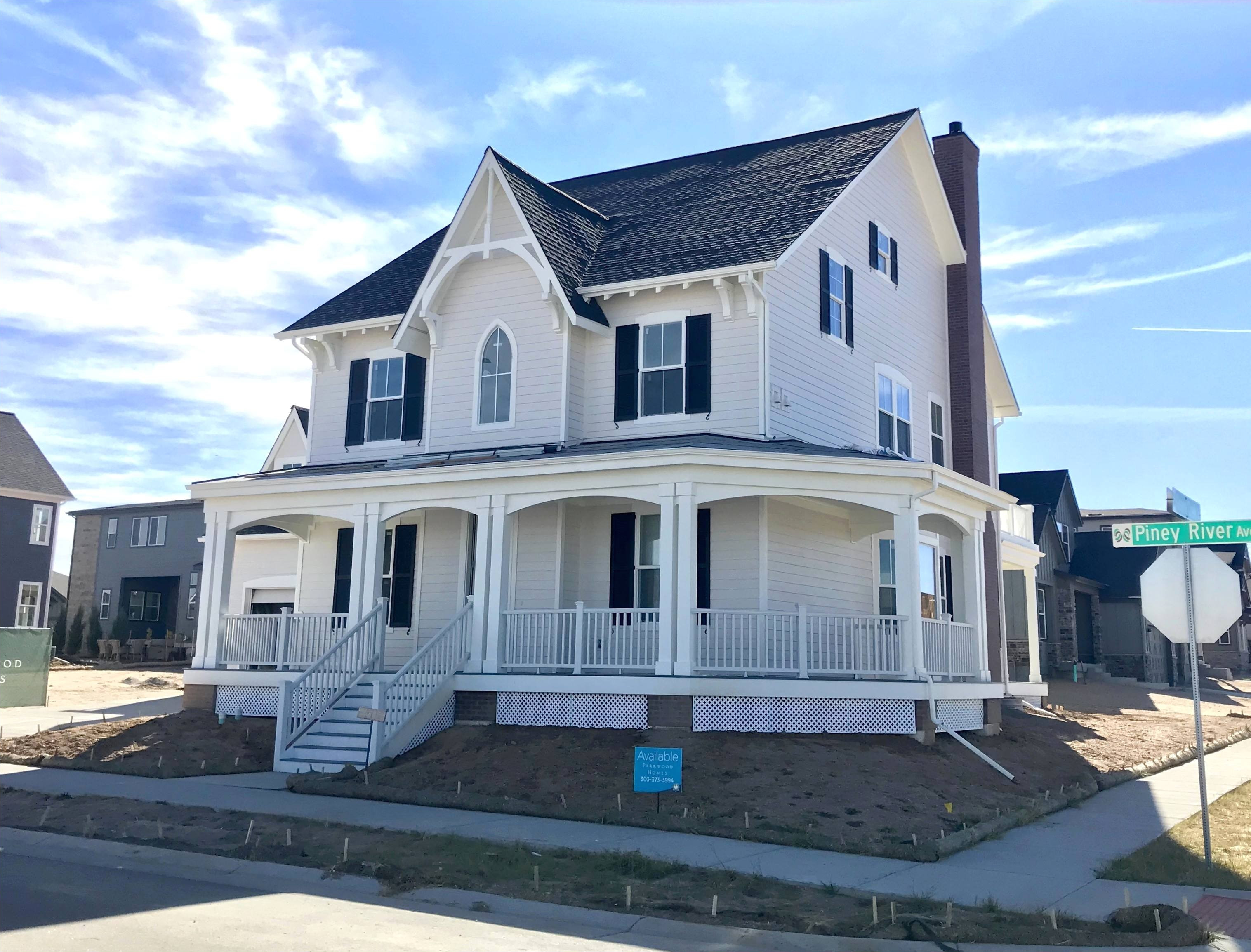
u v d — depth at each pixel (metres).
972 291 26.58
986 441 26.33
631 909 9.23
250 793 14.77
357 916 8.84
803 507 20.14
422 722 17.48
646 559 19.70
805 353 20.58
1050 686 35.19
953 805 14.00
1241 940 8.67
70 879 9.88
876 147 22.30
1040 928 8.78
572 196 26.27
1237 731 24.41
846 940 8.50
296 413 32.50
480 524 18.72
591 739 16.33
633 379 20.62
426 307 22.08
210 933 8.07
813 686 16.69
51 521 50.56
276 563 30.23
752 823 12.76
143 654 52.34
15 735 20.45
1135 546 12.41
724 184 23.45
